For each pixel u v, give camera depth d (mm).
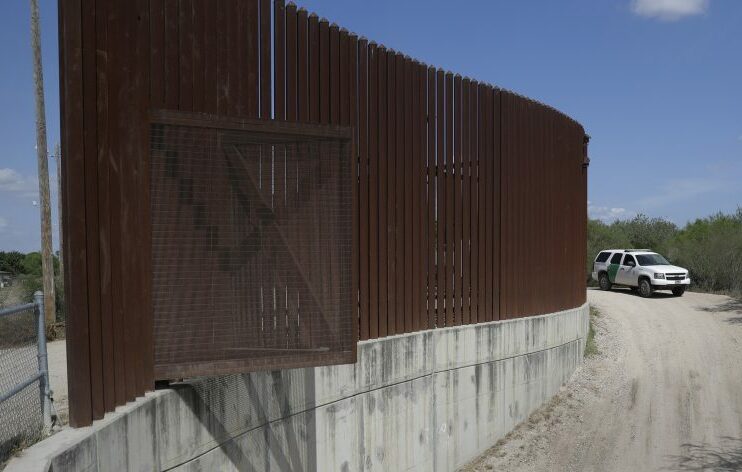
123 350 5074
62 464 4039
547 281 13125
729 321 17750
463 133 10594
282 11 7395
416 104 9695
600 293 24062
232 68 6625
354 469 8305
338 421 8055
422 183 9781
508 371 11375
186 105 6055
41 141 15859
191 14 6152
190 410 5633
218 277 5641
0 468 3848
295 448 7324
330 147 6102
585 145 16375
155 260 5383
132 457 4879
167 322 5414
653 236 42375
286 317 5914
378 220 9039
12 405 4809
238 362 5605
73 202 4656
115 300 5016
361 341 8656
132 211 5254
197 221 5559
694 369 14117
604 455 10234
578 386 13516
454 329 10164
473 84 10797
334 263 6102
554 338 13047
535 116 12625
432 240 9953
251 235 5801
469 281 10719
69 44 4688
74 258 4621
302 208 6000
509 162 11602
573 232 14953
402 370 9141
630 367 14469
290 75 7547
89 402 4617
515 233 11797
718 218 32719
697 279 26391
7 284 18234
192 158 5531
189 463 5598
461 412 10258
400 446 9078
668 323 17734
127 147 5234
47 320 14766
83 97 4801
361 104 8727
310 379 7621
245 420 6438
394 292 9242
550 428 11508
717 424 11172
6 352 5297
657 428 11164
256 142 5848
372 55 8922
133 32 5344
